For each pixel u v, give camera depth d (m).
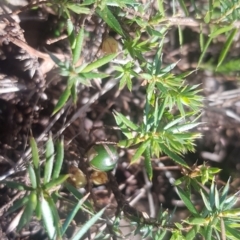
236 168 0.24
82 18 0.18
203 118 0.23
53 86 0.20
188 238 0.14
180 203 0.23
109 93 0.22
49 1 0.15
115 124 0.22
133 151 0.22
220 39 0.22
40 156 0.18
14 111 0.19
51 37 0.20
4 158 0.18
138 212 0.17
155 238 0.15
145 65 0.16
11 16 0.18
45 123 0.20
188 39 0.22
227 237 0.15
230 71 0.22
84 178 0.18
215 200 0.13
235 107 0.23
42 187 0.11
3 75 0.18
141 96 0.22
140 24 0.16
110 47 0.17
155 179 0.23
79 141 0.20
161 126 0.15
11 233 0.19
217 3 0.15
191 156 0.23
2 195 0.18
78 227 0.20
